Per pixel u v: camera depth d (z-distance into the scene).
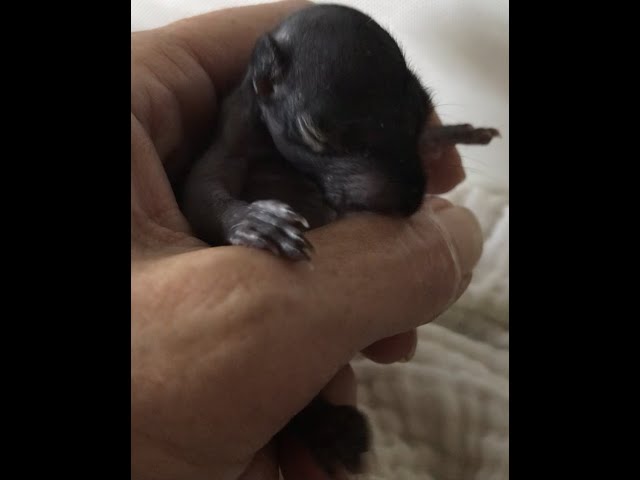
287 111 0.11
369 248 0.09
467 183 0.18
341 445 0.11
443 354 0.15
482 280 0.17
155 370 0.08
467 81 0.19
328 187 0.11
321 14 0.11
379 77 0.11
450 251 0.10
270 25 0.14
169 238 0.09
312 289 0.08
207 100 0.13
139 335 0.08
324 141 0.11
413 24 0.19
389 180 0.11
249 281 0.08
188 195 0.12
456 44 0.18
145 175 0.10
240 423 0.08
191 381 0.08
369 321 0.09
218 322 0.08
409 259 0.10
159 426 0.08
